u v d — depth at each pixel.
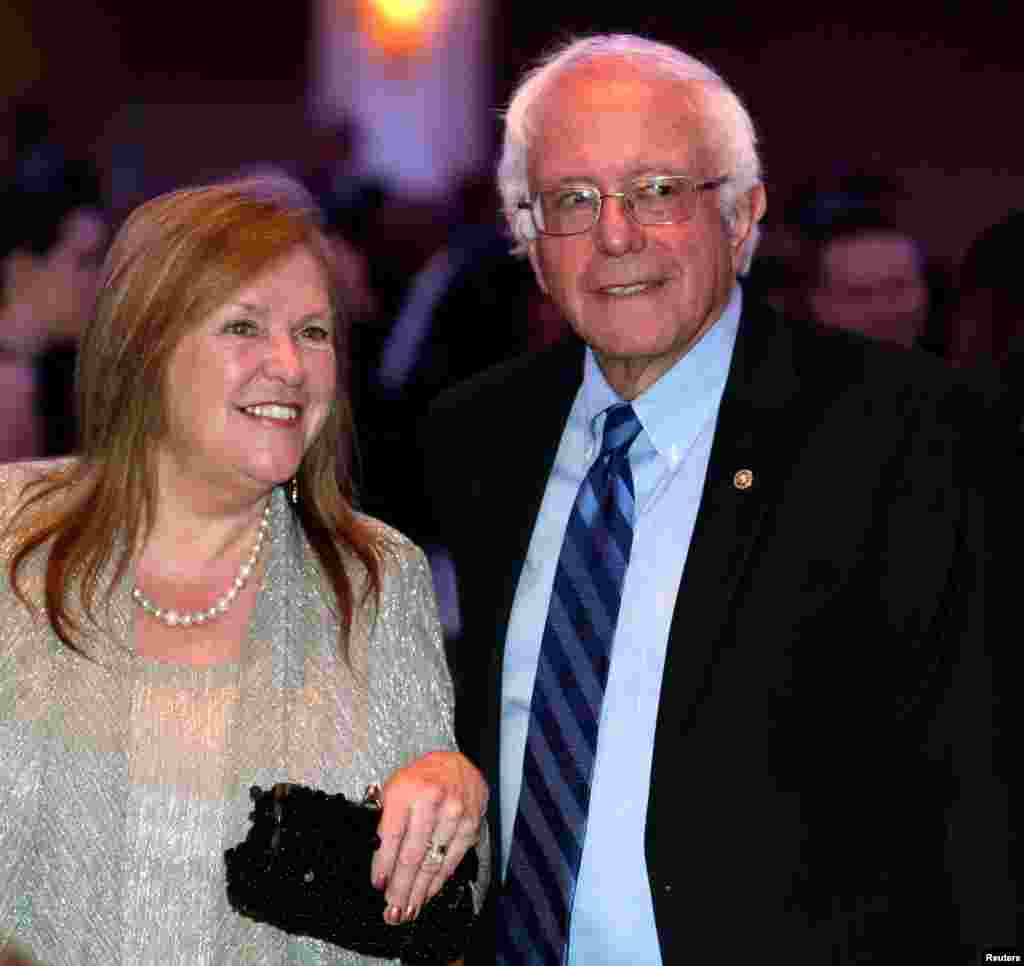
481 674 2.86
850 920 2.60
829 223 5.73
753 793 2.60
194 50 12.33
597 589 2.75
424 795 2.48
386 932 2.47
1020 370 3.31
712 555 2.69
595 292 2.75
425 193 10.98
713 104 2.81
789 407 2.76
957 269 3.85
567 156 2.75
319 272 2.56
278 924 2.42
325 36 11.46
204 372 2.47
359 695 2.61
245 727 2.53
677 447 2.80
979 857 2.59
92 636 2.51
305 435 2.56
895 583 2.63
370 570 2.66
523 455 2.95
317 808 2.43
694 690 2.64
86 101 12.08
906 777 2.65
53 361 4.53
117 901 2.46
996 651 2.61
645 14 12.12
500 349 5.38
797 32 12.23
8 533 2.55
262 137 12.43
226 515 2.60
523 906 2.73
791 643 2.63
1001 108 12.05
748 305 2.92
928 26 12.12
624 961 2.67
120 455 2.54
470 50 11.34
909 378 2.74
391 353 5.35
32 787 2.46
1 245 4.46
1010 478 2.66
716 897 2.60
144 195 9.93
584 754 2.70
